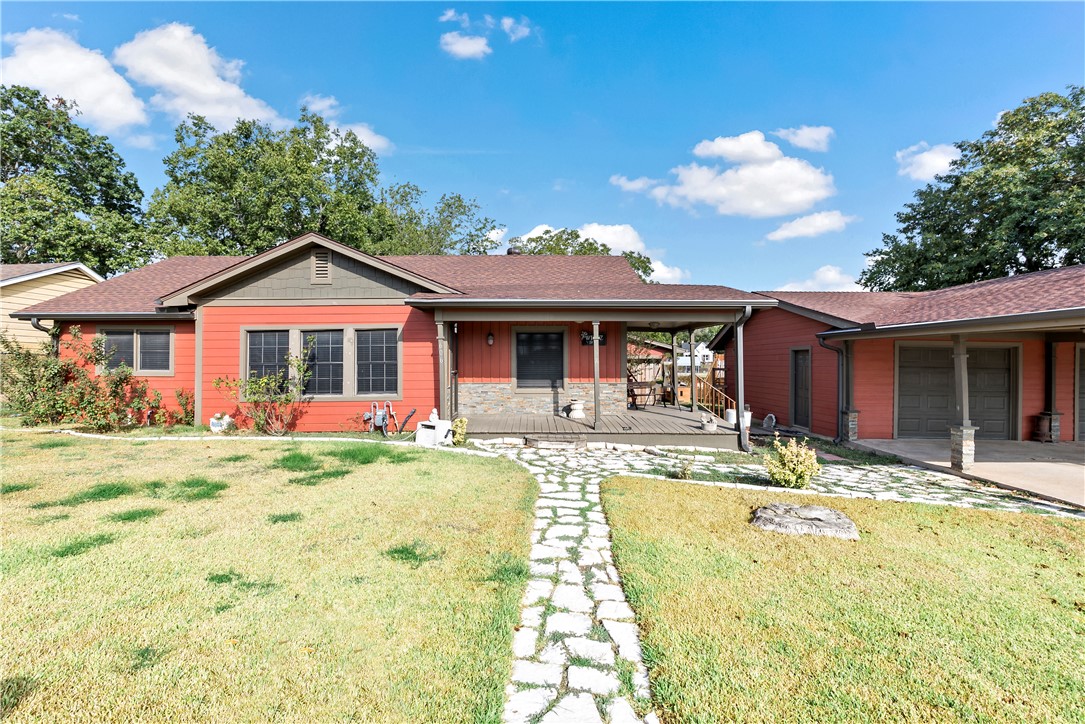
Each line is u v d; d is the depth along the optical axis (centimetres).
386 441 891
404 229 3347
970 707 221
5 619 273
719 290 1056
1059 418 1000
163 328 1072
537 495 565
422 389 1036
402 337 1033
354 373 1031
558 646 266
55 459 695
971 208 1814
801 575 356
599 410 1058
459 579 339
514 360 1126
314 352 1033
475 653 255
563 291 1032
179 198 2219
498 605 304
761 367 1425
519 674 241
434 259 1441
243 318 1023
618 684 234
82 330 1070
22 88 2339
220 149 2312
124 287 1181
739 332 933
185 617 280
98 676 227
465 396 1123
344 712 210
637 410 1269
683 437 931
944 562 385
